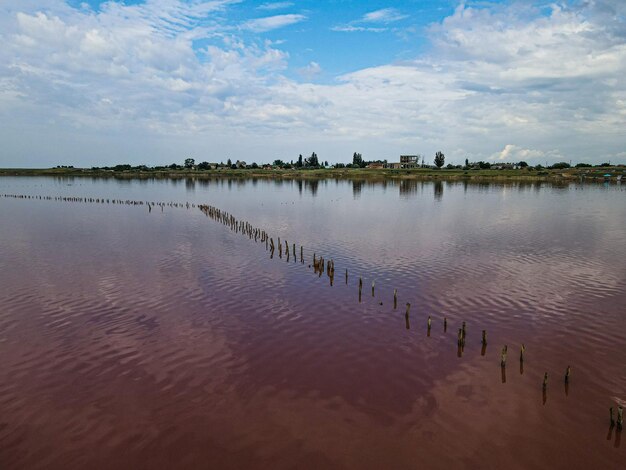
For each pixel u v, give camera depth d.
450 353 26.86
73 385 23.80
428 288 38.56
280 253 51.06
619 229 67.69
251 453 18.62
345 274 43.47
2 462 18.19
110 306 35.09
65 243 60.97
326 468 17.72
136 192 167.25
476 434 19.59
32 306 35.12
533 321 31.08
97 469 17.83
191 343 28.58
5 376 24.66
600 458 18.08
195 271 45.28
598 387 22.98
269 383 23.83
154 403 22.17
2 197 142.38
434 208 99.75
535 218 81.00
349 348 27.67
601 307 33.31
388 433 19.73
